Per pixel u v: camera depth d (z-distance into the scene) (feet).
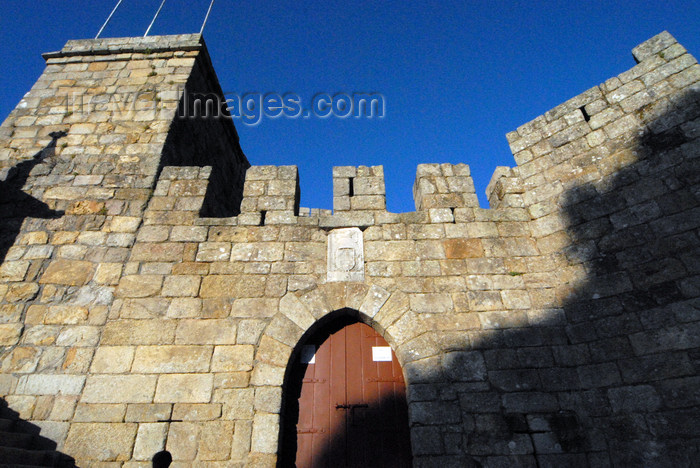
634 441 15.88
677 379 15.88
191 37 31.32
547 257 20.89
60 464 16.42
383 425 18.95
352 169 24.63
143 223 22.63
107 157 25.25
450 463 16.42
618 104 21.89
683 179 18.63
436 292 20.38
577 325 18.74
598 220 20.11
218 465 16.44
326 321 20.66
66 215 22.88
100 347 18.84
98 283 20.74
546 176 22.66
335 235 22.20
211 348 18.92
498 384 17.97
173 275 20.85
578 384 17.74
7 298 20.24
